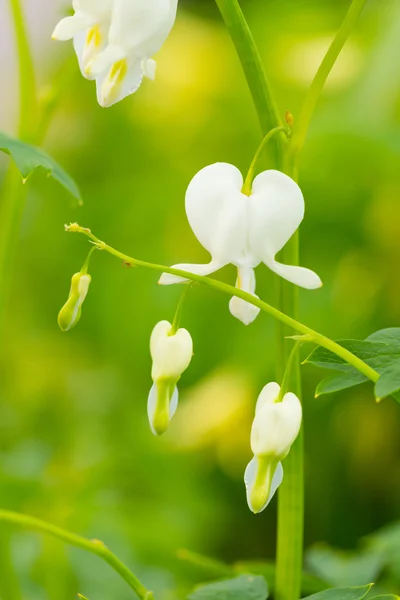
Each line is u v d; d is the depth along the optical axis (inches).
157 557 28.4
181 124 37.7
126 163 38.5
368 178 33.9
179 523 30.9
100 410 35.5
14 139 20.4
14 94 40.1
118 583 26.9
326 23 37.2
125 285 36.5
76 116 39.7
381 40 34.4
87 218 38.0
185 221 36.4
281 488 19.3
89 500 28.9
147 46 18.0
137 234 37.0
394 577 23.3
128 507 30.2
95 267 37.7
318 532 33.1
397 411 32.8
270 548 32.7
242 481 34.0
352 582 23.0
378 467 33.1
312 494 33.4
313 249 34.8
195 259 36.3
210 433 34.0
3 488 26.5
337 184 34.1
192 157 37.3
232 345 34.4
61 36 18.0
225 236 17.9
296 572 19.3
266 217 17.9
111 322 36.8
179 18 39.4
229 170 18.0
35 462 28.6
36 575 25.9
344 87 36.1
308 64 36.5
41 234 38.7
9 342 38.2
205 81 37.7
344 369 18.1
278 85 36.6
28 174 19.8
